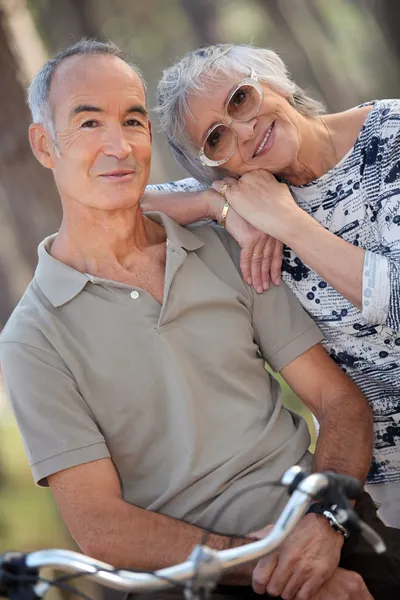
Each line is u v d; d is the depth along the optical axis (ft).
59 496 14.26
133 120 15.46
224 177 17.06
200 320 15.31
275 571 13.61
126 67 15.66
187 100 16.26
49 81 15.51
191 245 15.90
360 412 15.66
